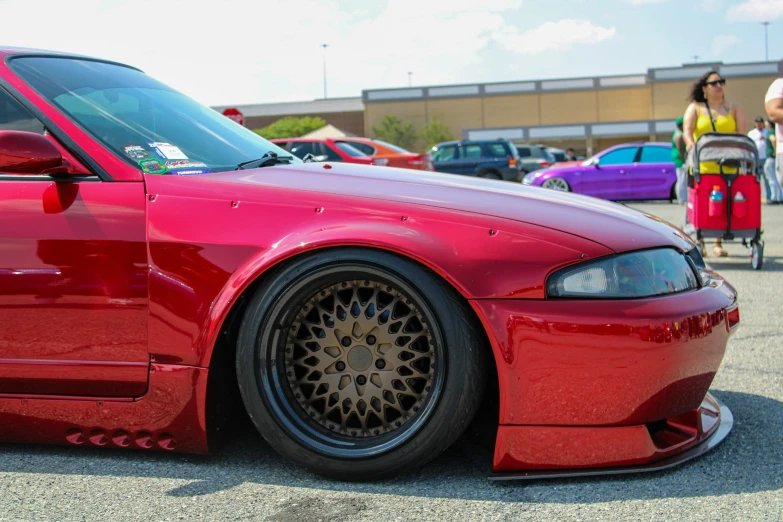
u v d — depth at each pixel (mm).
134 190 2113
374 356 2008
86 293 2078
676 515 1786
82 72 2500
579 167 15461
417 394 1988
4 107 2229
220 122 2762
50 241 2096
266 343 2008
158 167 2184
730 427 2342
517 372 1909
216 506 1869
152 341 2053
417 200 2062
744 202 6094
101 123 2270
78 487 1992
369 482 2004
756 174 6094
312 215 2014
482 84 61375
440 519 1780
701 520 1761
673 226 2369
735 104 6418
